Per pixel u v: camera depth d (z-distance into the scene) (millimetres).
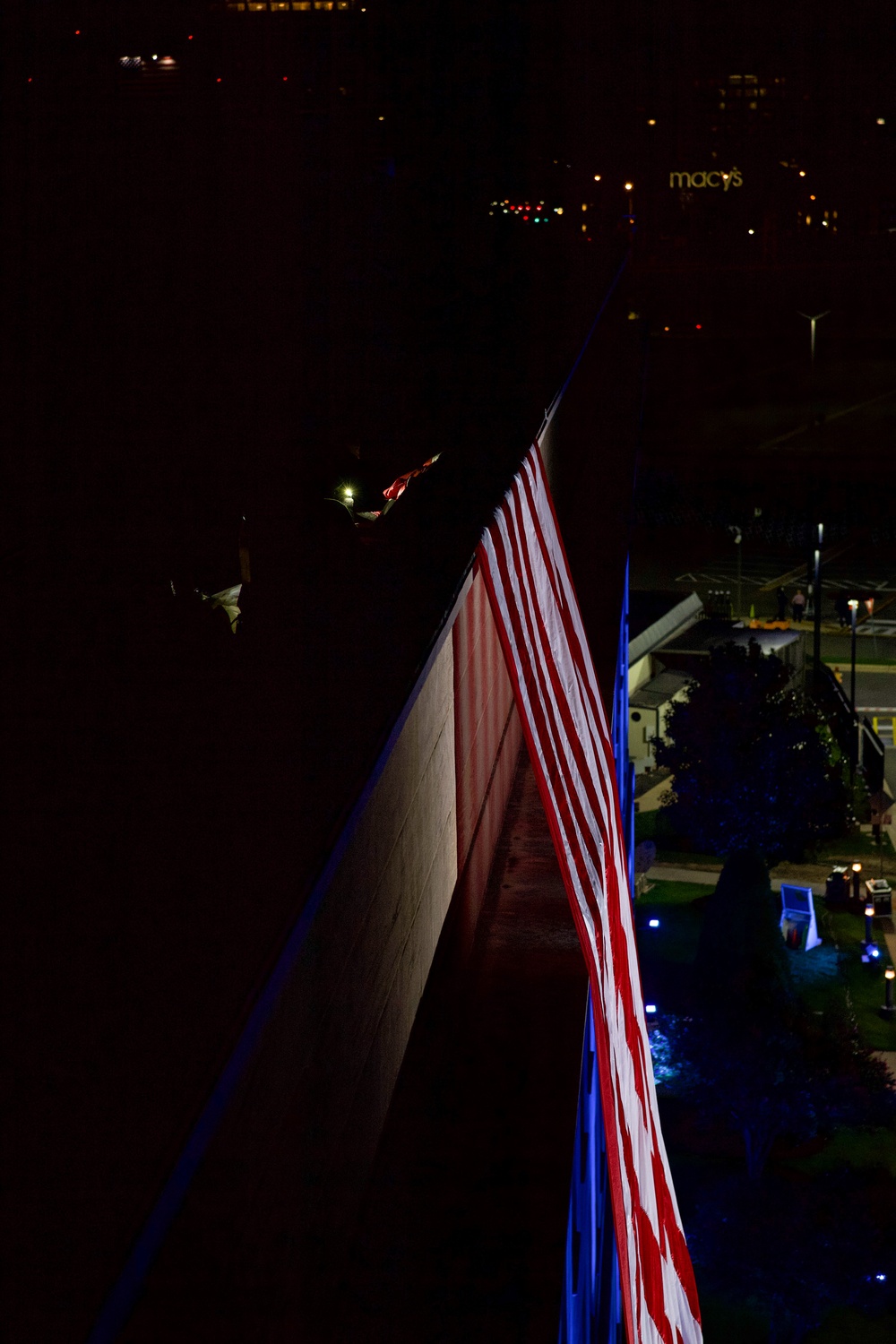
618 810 11570
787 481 133875
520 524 9766
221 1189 4086
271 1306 4578
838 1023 43625
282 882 4973
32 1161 3611
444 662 9109
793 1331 34719
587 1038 9836
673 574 111500
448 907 9594
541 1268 6602
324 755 6059
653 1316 8883
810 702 74062
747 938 40094
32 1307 3129
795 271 179500
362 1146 6531
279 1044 4754
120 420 14141
